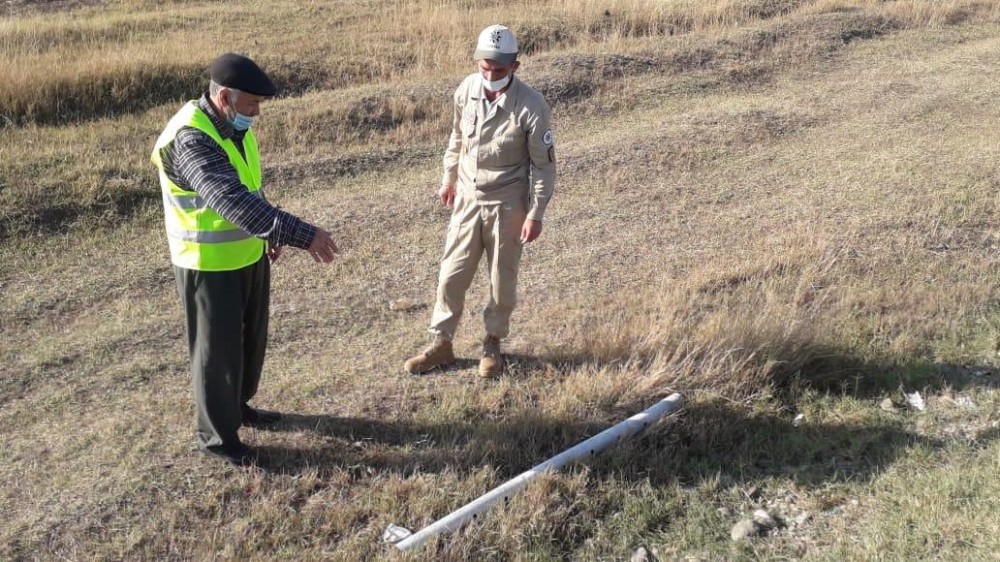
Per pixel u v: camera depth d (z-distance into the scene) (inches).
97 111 397.4
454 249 183.6
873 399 187.5
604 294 236.7
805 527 149.7
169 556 139.3
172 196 140.9
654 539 147.8
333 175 337.1
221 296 144.9
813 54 512.1
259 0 614.2
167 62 431.8
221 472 156.8
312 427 171.5
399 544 139.6
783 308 214.4
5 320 224.2
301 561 137.4
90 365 202.4
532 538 143.9
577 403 177.5
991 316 219.0
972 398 186.2
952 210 283.1
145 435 169.5
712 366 189.9
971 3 623.2
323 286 246.1
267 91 139.1
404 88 419.2
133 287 246.4
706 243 271.4
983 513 145.8
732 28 551.5
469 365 196.4
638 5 578.6
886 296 227.1
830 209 291.7
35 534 142.2
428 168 350.6
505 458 164.1
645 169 338.3
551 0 614.2
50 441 169.8
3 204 278.5
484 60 164.9
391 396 183.5
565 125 402.3
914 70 482.6
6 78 377.1
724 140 367.2
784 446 171.0
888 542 141.6
